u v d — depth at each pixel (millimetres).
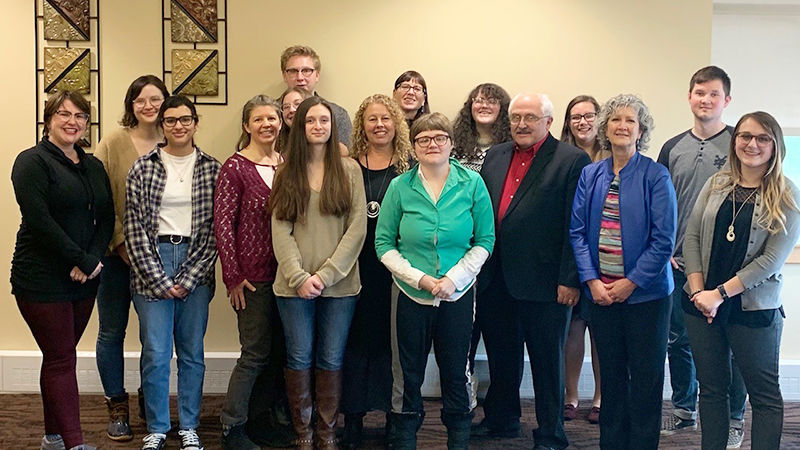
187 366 3172
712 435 2793
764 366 2701
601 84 4047
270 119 3166
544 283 3041
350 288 3057
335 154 3037
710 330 2789
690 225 2887
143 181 3080
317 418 3217
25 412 3709
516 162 3189
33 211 2840
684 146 3564
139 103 3324
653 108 4055
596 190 2904
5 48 3961
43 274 2912
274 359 3289
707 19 4016
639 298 2809
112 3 3955
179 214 3131
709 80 3453
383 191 3203
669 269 2861
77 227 2963
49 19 3930
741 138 2689
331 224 3039
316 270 3012
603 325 2900
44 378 2988
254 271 3100
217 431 3482
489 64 4039
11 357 4004
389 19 4020
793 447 3322
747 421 3658
